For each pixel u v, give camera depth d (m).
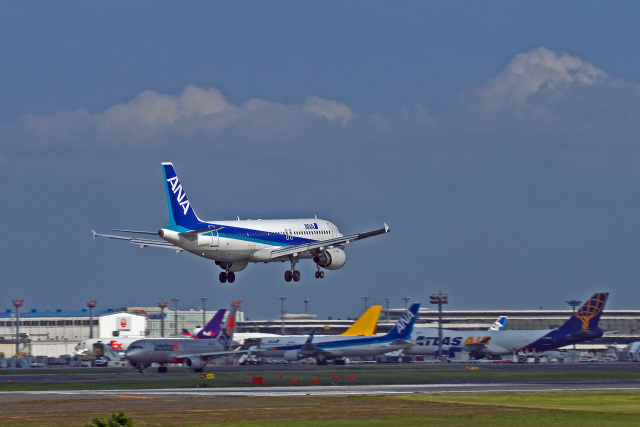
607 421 169.75
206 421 169.50
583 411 190.12
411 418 174.62
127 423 133.25
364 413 184.88
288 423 165.38
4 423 167.50
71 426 161.88
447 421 168.62
